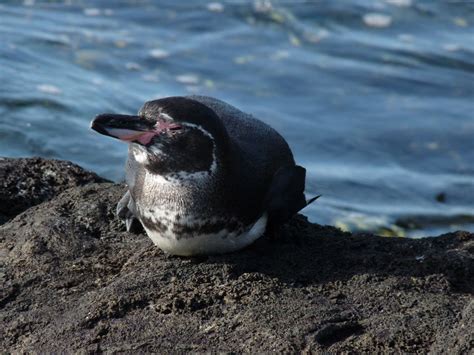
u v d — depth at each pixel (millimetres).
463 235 13000
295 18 32125
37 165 15180
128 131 11453
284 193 12344
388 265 12070
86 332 10883
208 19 31578
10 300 11656
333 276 11836
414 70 29453
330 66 29359
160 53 29031
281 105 27000
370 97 27797
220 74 28469
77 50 28234
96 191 14195
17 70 25953
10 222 13562
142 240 12969
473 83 28891
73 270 12258
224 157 11648
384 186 22844
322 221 20953
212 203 11594
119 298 11273
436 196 22562
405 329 10562
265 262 12148
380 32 31750
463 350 10047
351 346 10391
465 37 31719
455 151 24938
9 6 30859
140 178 12047
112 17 31062
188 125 11438
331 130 25703
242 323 10844
